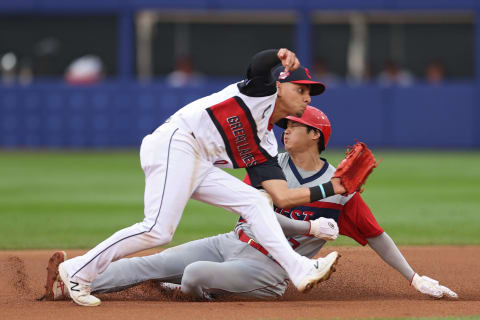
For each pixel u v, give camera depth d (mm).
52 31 74250
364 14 73875
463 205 36312
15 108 67500
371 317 15273
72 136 67688
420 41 75000
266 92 16109
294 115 16969
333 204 17516
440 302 17281
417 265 23078
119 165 54719
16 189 41938
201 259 18062
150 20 73688
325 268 15734
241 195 16328
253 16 74375
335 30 75375
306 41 68812
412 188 42719
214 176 16500
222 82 69625
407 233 28891
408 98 67312
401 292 19234
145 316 15414
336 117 67438
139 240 16219
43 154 63875
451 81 74688
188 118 16281
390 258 18062
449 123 67375
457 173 50219
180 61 72188
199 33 74750
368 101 67188
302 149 17562
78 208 34906
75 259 16531
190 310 16016
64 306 16547
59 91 67500
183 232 28703
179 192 16172
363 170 16438
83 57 74812
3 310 16094
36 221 31344
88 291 16578
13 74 74125
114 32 74562
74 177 47562
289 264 15953
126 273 17766
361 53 74875
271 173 16688
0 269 21875
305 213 17547
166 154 16234
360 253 23797
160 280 18219
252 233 17109
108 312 15812
